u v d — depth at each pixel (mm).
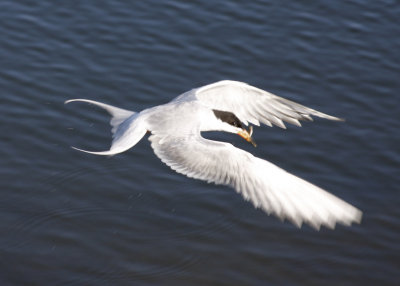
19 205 14734
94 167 15641
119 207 14906
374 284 13680
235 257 14117
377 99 18250
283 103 8953
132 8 20656
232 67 18766
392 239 14609
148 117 8773
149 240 14328
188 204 15156
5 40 18828
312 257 14195
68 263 13766
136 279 13547
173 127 8531
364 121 17516
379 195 15484
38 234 14258
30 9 20156
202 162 7973
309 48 19828
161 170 15812
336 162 16219
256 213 15094
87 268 13688
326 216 6727
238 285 13547
